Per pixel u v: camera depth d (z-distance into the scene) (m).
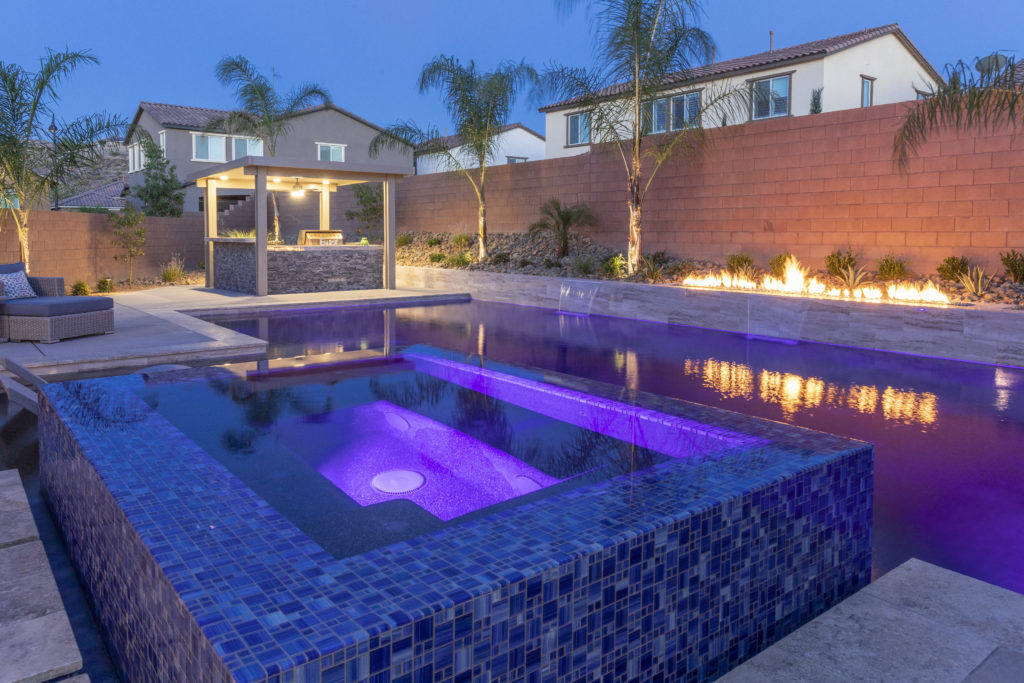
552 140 20.89
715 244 11.50
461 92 13.92
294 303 11.14
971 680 1.70
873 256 9.63
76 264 13.59
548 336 8.41
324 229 15.34
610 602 1.58
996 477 3.51
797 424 4.53
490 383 3.76
